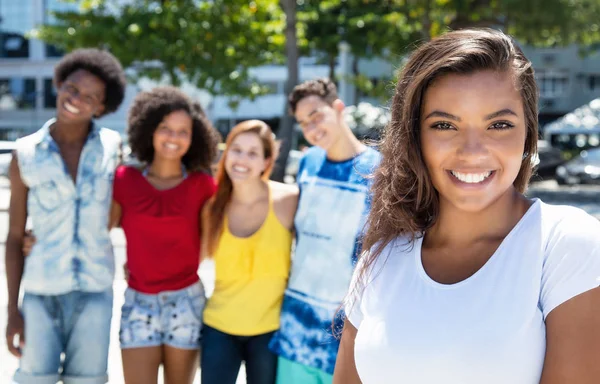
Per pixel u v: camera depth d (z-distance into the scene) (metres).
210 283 7.06
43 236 3.21
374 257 1.77
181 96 3.49
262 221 3.32
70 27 14.72
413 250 1.72
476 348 1.50
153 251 3.34
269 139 3.38
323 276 3.05
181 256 3.38
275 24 14.79
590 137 27.03
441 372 1.52
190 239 3.39
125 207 3.38
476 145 1.56
